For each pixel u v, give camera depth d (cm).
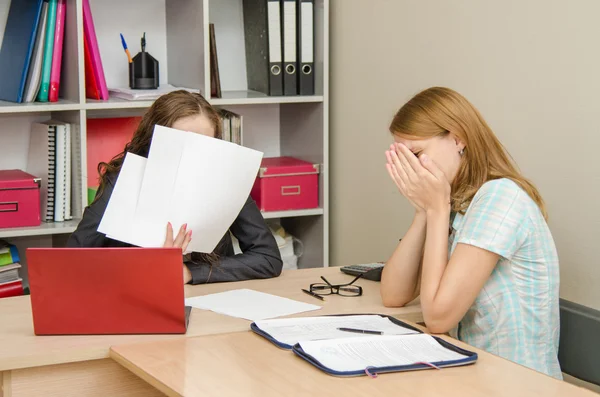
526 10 224
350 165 318
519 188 180
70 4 282
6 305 194
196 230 196
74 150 292
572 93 211
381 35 291
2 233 275
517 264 178
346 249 327
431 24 264
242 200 199
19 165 313
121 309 168
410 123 182
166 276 165
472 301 172
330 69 327
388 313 190
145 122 224
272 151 361
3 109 271
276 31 317
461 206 183
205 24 296
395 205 290
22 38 286
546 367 181
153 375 143
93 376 165
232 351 156
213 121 225
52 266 166
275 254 228
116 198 195
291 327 170
